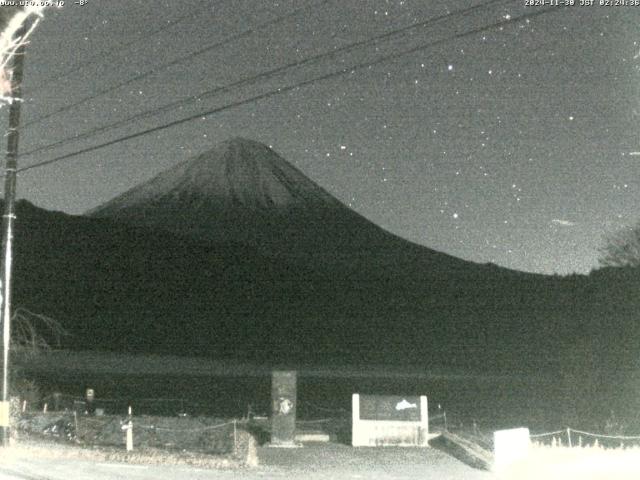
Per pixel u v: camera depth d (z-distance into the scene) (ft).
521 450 74.38
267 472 68.08
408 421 95.14
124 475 60.08
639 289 99.66
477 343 276.21
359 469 73.72
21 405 112.57
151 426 94.68
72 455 71.72
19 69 71.77
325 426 113.29
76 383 168.45
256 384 186.80
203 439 88.53
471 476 70.49
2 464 63.52
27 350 118.21
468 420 128.26
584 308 107.34
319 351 285.23
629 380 97.45
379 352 279.90
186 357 256.73
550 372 193.26
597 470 68.64
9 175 74.84
